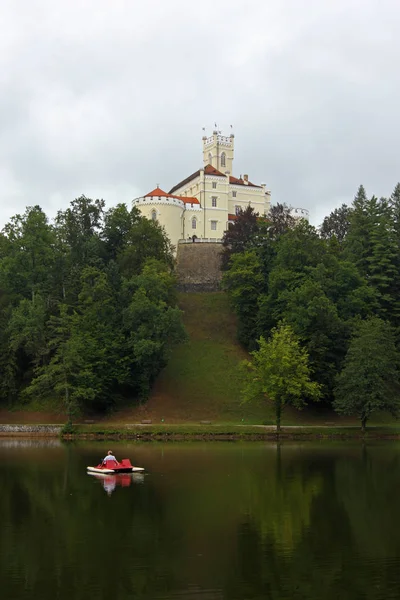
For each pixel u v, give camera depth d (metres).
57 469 44.97
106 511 32.03
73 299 82.94
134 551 25.30
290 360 65.94
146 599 20.41
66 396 67.19
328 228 131.88
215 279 114.81
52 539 27.05
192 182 139.12
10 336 74.19
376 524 29.48
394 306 86.00
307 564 23.70
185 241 118.69
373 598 20.48
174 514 31.34
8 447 57.81
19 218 90.44
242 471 44.06
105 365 73.25
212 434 64.38
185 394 77.00
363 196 108.88
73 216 97.50
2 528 28.92
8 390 74.44
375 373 65.88
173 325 75.00
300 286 80.94
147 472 43.53
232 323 94.44
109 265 85.69
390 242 90.56
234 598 20.48
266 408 75.25
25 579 22.20
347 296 81.25
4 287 83.75
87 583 21.84
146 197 123.75
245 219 110.31
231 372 81.94
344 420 73.75
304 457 50.94
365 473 43.25
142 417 72.25
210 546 26.00
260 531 28.22
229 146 151.12
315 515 31.17
